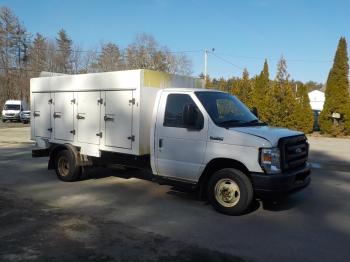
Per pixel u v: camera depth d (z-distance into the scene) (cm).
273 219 678
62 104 984
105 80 869
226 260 499
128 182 970
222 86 4150
